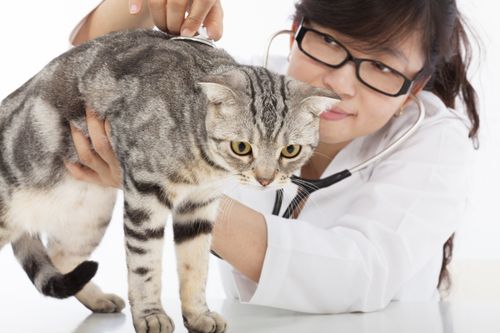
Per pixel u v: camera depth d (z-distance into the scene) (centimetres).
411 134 90
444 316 78
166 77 74
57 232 85
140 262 74
